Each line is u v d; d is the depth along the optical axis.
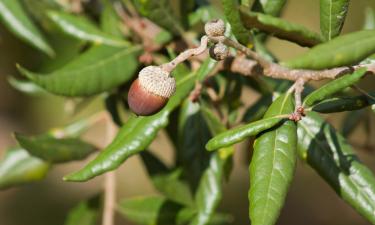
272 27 0.34
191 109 0.46
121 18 0.49
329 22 0.35
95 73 0.44
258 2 0.37
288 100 0.34
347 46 0.31
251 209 0.32
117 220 1.17
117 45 0.46
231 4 0.34
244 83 0.47
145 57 0.46
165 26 0.44
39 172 0.54
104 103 0.52
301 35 0.34
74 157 0.49
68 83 0.43
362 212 0.38
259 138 0.33
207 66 0.40
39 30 0.51
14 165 0.54
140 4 0.42
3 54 0.79
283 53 1.08
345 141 0.39
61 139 0.48
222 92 0.45
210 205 0.45
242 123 0.43
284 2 0.37
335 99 0.35
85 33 0.49
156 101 0.34
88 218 0.55
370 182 0.38
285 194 0.32
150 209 0.52
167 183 0.49
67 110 0.57
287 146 0.33
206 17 0.45
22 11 0.51
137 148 0.39
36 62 0.74
